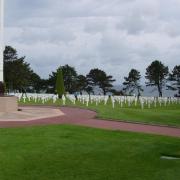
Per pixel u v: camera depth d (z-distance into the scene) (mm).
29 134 21828
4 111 33688
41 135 21594
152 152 17984
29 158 16188
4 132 22406
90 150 18125
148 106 54125
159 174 14367
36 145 18734
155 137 22578
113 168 15062
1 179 13367
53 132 22766
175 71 107125
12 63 92375
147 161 16297
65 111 37062
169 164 15875
